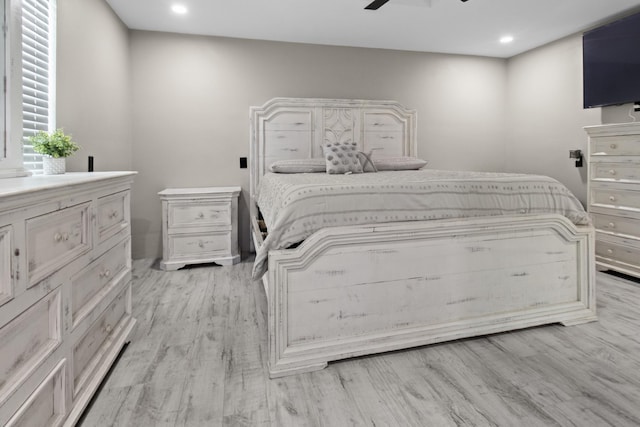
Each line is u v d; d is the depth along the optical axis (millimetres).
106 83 3012
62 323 1184
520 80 4508
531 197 2102
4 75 1487
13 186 1027
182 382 1620
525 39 4004
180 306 2527
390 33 3789
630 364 1743
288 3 3084
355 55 4180
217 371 1713
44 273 1070
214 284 3002
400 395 1522
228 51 3846
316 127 4016
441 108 4488
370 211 1796
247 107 3924
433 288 1915
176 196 3381
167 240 3385
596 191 3332
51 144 1811
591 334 2055
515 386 1578
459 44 4152
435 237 1899
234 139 3912
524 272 2088
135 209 3719
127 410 1425
